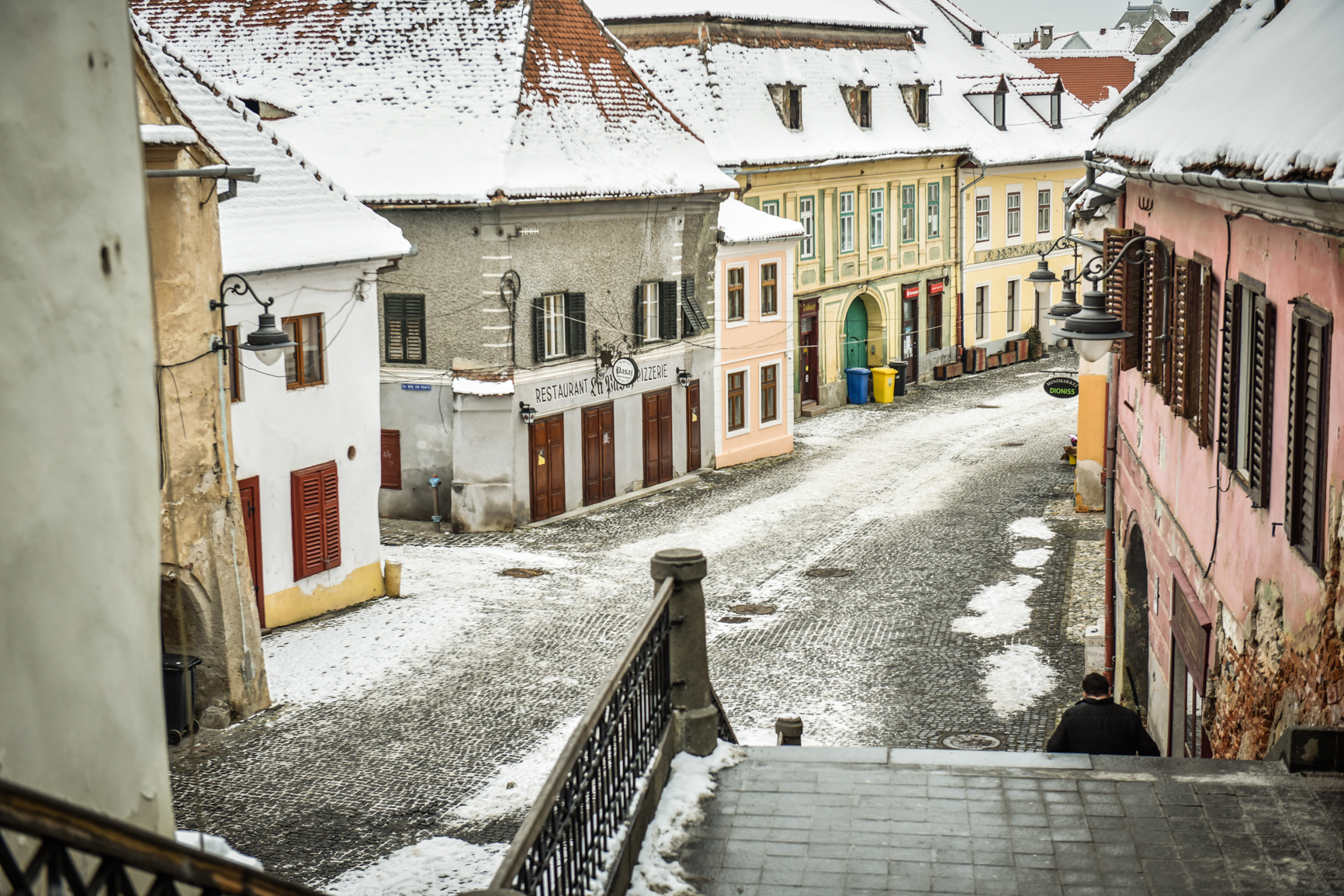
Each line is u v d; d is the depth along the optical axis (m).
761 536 27.00
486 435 27.27
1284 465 8.82
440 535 27.30
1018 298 53.88
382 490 28.61
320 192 21.75
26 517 2.92
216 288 16.44
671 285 31.69
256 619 16.92
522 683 17.95
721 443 34.19
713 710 7.91
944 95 51.88
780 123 40.69
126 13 3.40
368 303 21.97
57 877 2.15
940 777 7.48
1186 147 10.56
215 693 16.55
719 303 33.81
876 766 7.64
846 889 6.23
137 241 3.43
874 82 44.66
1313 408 8.17
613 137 30.30
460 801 14.02
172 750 15.53
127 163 3.38
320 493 21.12
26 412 2.92
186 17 31.61
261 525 20.05
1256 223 9.84
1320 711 7.72
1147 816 6.89
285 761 15.20
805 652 19.67
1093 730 9.14
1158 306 13.88
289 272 20.19
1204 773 7.39
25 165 2.94
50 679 3.00
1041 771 7.50
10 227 2.89
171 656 15.99
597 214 29.14
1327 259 7.95
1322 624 7.75
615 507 30.03
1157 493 14.26
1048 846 6.59
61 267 3.06
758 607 22.06
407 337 27.73
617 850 6.22
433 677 18.22
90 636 3.16
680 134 32.47
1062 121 56.44
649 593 22.64
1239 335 10.45
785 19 42.94
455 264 27.02
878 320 45.81
